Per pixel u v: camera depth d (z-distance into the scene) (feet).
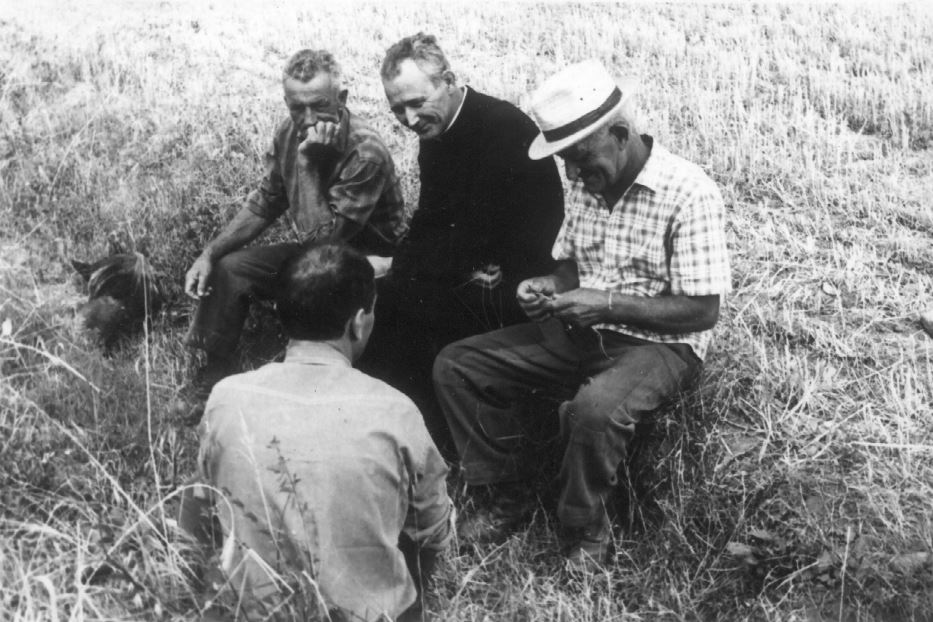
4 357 12.80
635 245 11.71
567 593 11.35
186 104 18.99
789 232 16.42
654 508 12.19
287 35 23.34
